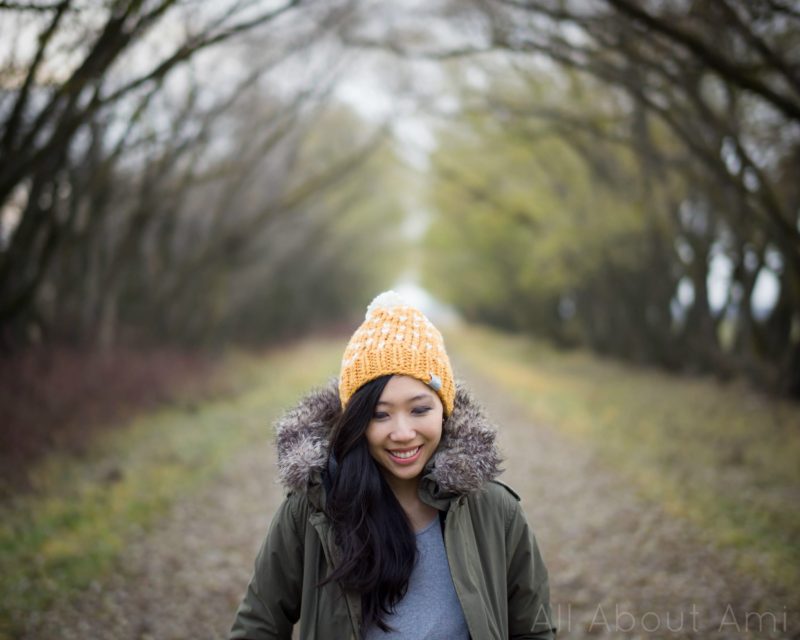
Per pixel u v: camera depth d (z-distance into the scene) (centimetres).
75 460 890
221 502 755
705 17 862
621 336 2677
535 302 3372
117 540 600
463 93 1722
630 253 2127
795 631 427
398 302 209
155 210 1470
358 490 192
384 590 189
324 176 1959
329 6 1295
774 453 930
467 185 2344
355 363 200
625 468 881
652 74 1292
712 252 1808
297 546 199
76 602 492
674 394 1566
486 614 192
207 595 516
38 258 1220
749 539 591
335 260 3797
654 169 1628
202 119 1379
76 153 1073
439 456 196
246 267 2422
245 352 2614
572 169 1981
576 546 618
